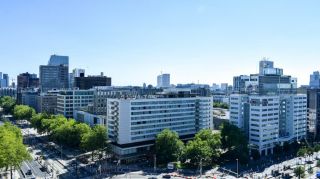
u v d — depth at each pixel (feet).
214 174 654.53
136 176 636.89
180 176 633.20
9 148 561.84
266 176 643.45
